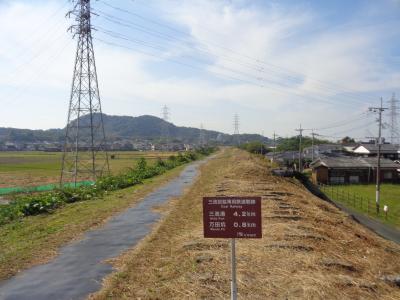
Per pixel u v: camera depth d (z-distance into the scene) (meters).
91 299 8.08
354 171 54.09
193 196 22.16
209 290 7.71
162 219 16.23
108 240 13.09
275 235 11.27
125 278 9.02
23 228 15.48
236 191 20.59
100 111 34.75
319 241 11.09
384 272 9.26
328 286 7.75
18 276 9.72
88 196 23.17
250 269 8.64
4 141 193.38
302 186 30.91
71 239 13.27
